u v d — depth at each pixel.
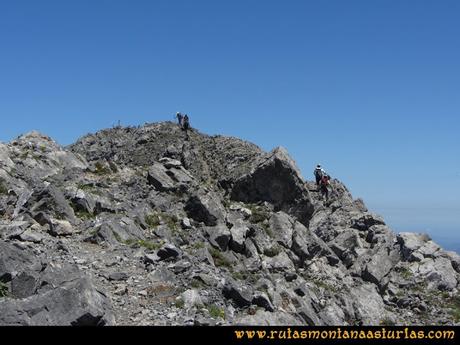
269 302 23.95
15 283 19.41
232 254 33.62
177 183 40.28
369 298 37.75
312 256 39.62
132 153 55.94
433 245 46.72
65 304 17.47
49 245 26.20
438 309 39.09
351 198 53.25
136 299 21.59
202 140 55.69
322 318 29.95
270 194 43.22
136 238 30.53
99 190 35.88
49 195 30.62
